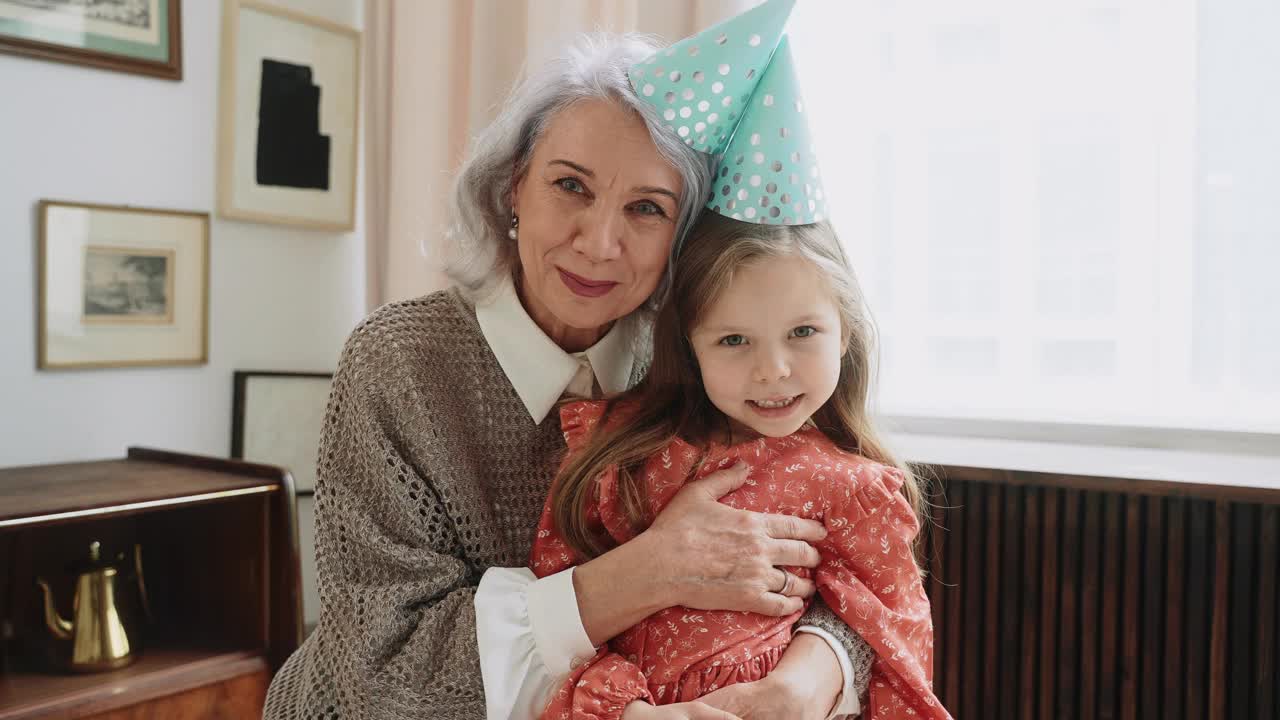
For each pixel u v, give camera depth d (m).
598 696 0.91
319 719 1.01
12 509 1.49
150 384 2.11
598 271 0.99
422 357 1.06
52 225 1.94
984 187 1.97
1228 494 1.48
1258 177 1.76
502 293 1.11
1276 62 1.74
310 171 2.34
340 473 1.05
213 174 2.19
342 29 2.39
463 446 1.07
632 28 1.97
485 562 1.07
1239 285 1.78
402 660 0.96
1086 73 1.88
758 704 0.92
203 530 1.86
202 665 1.68
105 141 2.02
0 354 1.90
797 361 1.00
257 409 2.26
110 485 1.71
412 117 2.28
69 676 1.63
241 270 2.25
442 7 2.25
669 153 0.97
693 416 1.08
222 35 2.19
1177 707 1.62
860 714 1.05
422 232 2.27
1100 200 1.88
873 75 2.04
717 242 1.01
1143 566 1.66
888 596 1.03
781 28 0.96
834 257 1.04
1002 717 1.77
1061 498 1.71
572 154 0.97
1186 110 1.80
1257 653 1.56
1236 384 1.79
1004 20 1.93
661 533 0.96
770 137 0.99
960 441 1.93
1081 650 1.71
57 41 1.93
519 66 2.17
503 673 0.94
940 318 2.02
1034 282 1.94
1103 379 1.90
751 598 0.96
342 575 1.03
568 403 1.11
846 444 1.16
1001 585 1.77
